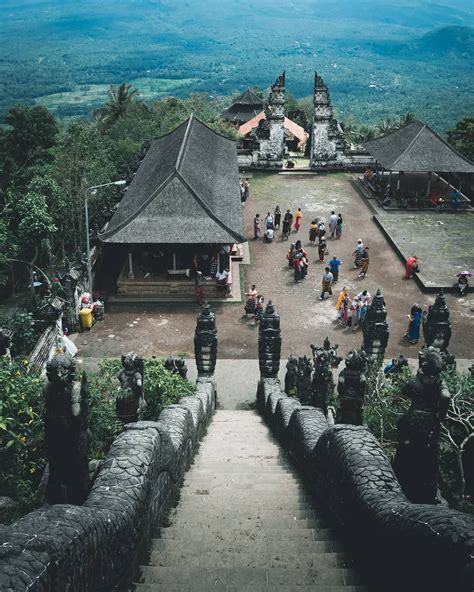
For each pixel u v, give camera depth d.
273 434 19.42
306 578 8.19
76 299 32.78
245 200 52.50
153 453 9.12
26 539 5.40
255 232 44.94
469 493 16.36
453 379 18.66
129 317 34.16
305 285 38.09
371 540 7.63
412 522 6.22
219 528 10.07
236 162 48.31
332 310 35.22
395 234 45.09
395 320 34.00
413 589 6.09
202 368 24.98
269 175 60.25
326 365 17.80
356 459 8.77
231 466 14.70
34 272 40.91
